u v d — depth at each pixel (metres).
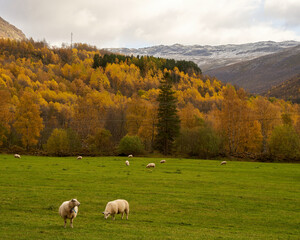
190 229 20.47
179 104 184.38
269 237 19.20
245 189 35.59
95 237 17.08
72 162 62.75
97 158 75.12
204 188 35.50
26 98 93.56
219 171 51.94
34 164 56.66
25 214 22.80
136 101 120.06
